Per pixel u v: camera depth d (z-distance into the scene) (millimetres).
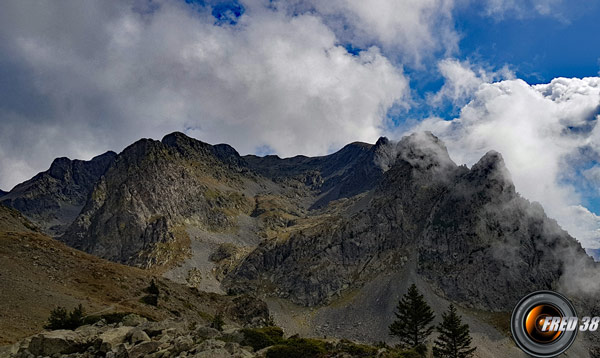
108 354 35219
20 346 39500
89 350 37094
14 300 69188
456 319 91688
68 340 38062
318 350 41625
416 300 98125
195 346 36562
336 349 42719
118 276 109750
